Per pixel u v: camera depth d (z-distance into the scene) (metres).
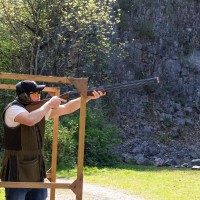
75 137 20.81
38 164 5.45
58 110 5.77
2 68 22.08
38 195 5.64
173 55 31.30
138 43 30.47
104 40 25.94
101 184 14.12
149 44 30.84
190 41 32.09
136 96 29.33
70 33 23.45
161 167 20.77
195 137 28.19
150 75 30.41
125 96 29.02
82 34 23.78
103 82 27.12
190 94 30.66
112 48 28.30
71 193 11.86
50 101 5.29
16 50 22.38
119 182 14.60
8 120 5.30
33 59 22.30
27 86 5.39
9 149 5.34
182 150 26.38
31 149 5.36
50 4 21.73
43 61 23.03
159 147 26.41
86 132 21.22
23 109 5.23
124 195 12.09
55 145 6.52
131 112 28.86
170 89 30.48
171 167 20.81
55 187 5.29
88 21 22.58
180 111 29.72
